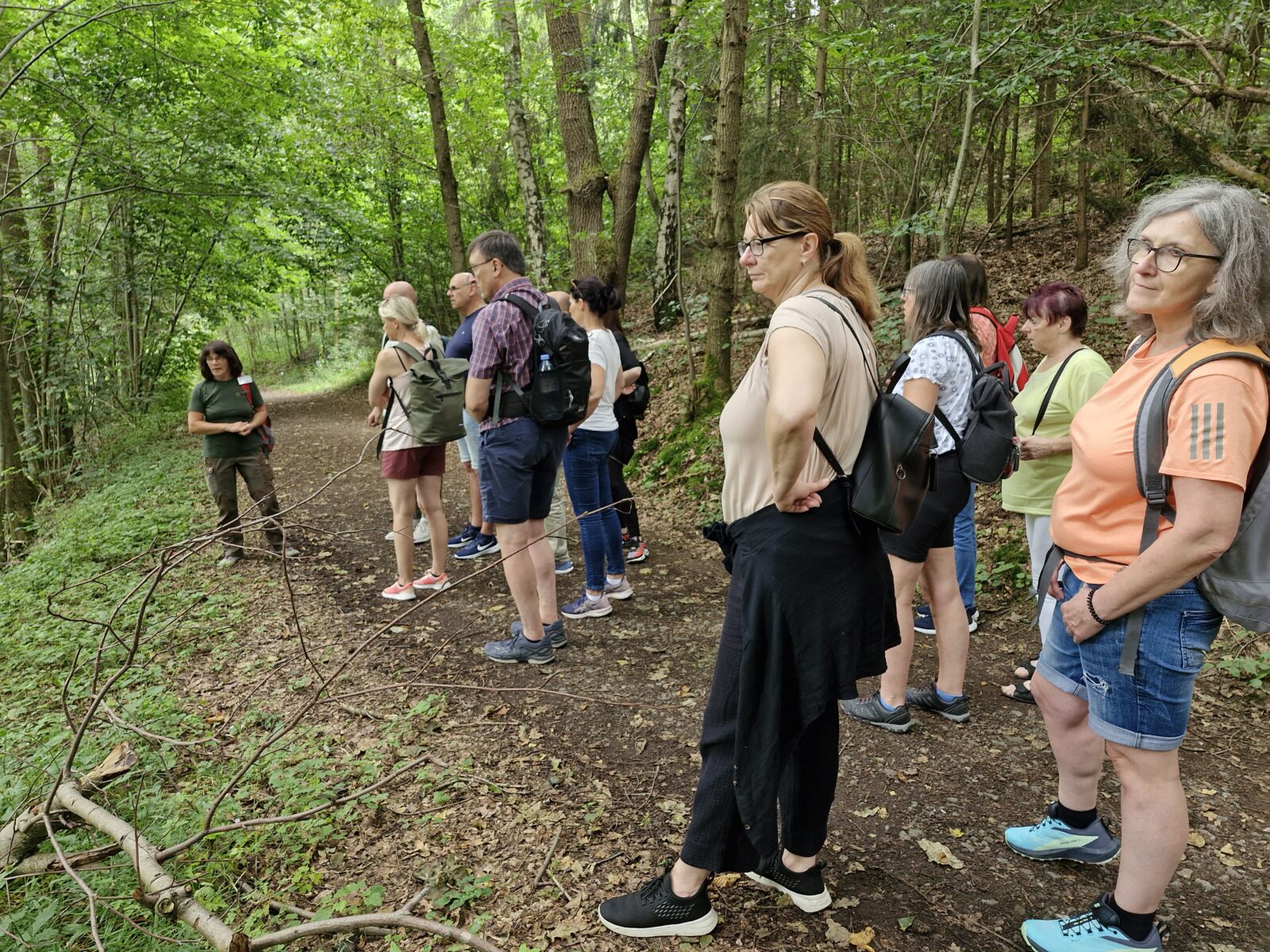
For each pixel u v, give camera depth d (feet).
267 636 14.14
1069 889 7.39
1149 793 5.82
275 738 7.38
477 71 40.37
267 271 54.19
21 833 8.01
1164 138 24.93
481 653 13.01
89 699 11.89
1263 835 8.10
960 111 25.90
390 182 53.52
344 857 8.27
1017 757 9.58
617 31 35.78
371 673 12.43
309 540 20.01
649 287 47.70
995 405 9.11
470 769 9.61
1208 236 5.10
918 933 6.89
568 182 34.12
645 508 21.72
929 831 8.27
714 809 6.37
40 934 7.48
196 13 32.96
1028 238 33.22
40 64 32.53
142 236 43.42
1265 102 21.42
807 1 27.04
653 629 13.82
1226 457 4.92
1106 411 5.84
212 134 37.42
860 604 6.05
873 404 6.08
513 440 11.56
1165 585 5.24
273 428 44.60
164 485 28.45
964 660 10.30
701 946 6.80
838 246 6.17
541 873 7.75
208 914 6.58
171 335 49.42
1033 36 17.57
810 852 6.95
